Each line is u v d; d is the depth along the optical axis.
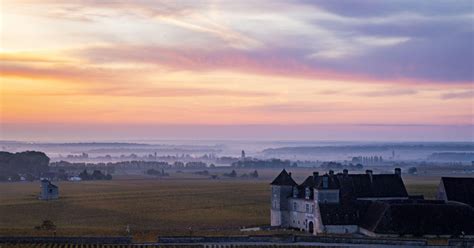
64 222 162.25
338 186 133.00
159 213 182.75
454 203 129.75
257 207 199.62
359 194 138.75
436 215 121.50
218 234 126.12
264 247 107.31
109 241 113.44
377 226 120.38
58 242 112.62
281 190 144.50
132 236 120.81
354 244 111.94
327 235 121.00
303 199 137.88
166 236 117.94
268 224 154.62
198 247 107.19
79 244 110.75
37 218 170.50
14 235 119.56
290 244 111.31
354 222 128.12
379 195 139.50
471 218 121.69
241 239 114.75
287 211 144.62
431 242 113.94
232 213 182.38
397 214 121.44
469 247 110.62
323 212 128.88
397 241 111.88
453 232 119.38
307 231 135.25
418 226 119.94
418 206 122.88
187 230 136.88
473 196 136.50
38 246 107.81
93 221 164.12
